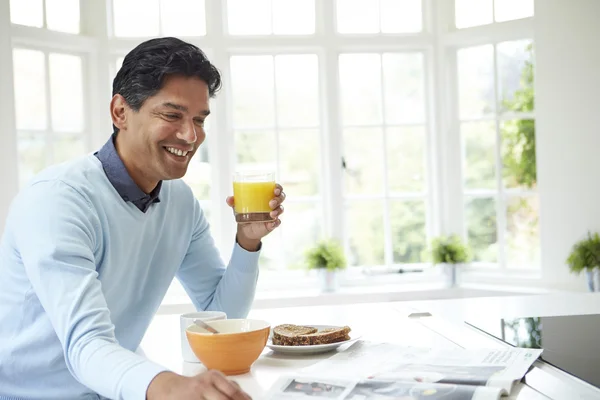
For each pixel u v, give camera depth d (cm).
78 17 362
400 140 394
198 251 152
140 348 138
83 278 104
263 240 386
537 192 366
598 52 338
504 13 371
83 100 364
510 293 353
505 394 93
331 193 385
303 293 368
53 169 122
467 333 135
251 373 112
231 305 147
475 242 387
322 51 386
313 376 103
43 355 118
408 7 392
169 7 378
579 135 345
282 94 388
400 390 94
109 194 125
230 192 379
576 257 332
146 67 120
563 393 91
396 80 394
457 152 389
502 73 374
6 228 121
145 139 123
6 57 325
